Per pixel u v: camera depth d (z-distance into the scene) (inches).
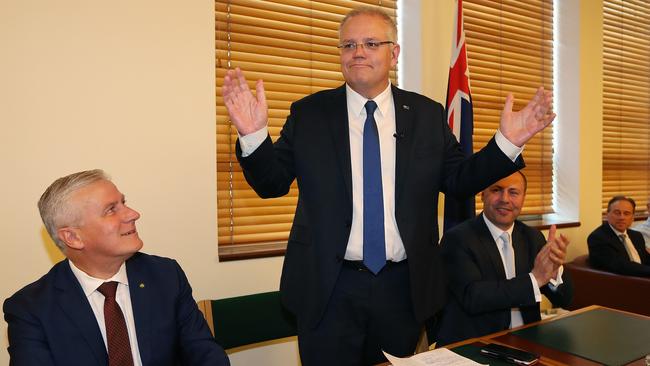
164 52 81.0
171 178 82.0
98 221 47.3
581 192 144.3
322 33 104.3
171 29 81.5
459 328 73.0
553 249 62.8
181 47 82.4
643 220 164.6
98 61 75.8
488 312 72.2
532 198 140.5
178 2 82.0
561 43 145.0
